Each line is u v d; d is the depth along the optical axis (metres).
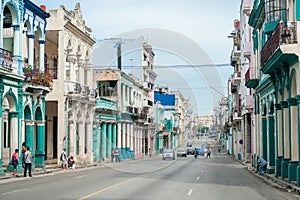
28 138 30.03
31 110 30.23
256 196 17.28
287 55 19.72
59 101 37.44
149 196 16.41
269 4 23.25
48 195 16.58
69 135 38.81
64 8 37.56
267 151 29.80
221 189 19.69
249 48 39.03
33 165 29.78
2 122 26.77
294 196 17.47
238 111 55.59
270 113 28.75
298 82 19.80
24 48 30.48
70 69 39.34
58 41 37.34
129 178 25.09
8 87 27.00
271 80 26.55
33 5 30.44
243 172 32.53
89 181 23.11
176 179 24.64
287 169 23.06
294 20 20.98
